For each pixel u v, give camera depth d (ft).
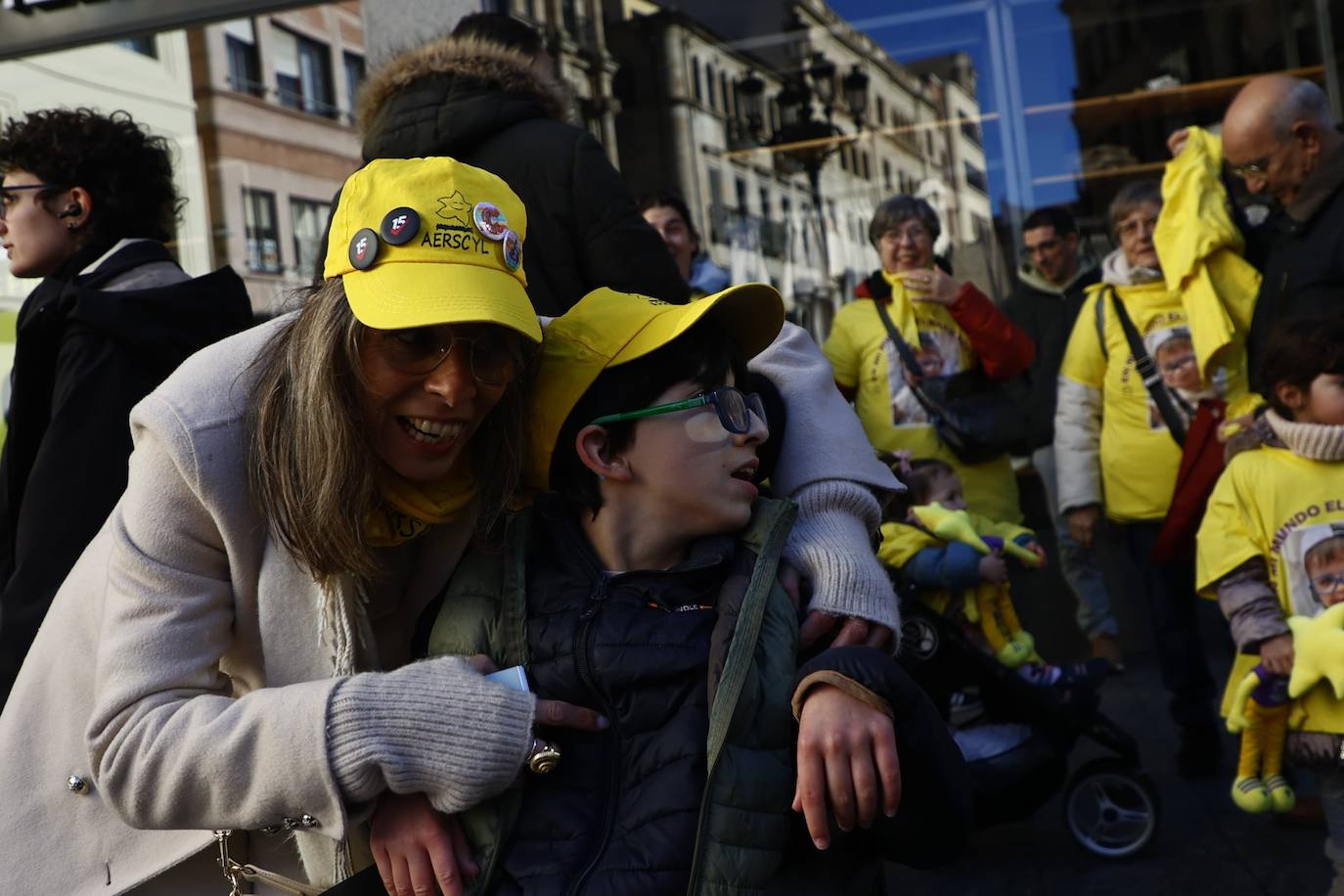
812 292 18.72
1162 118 18.85
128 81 16.20
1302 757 9.48
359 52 15.80
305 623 5.15
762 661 4.79
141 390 7.45
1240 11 19.07
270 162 16.14
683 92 18.03
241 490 5.02
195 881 6.01
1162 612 14.07
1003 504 13.98
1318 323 9.94
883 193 18.86
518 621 5.07
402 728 4.59
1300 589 9.84
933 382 13.79
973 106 19.01
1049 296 17.61
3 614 7.00
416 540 5.47
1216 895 10.88
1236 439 10.61
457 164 4.92
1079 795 12.16
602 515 5.20
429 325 4.59
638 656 4.86
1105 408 14.76
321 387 4.76
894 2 18.66
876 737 4.49
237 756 4.64
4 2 14.14
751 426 5.20
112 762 4.81
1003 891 11.39
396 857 4.82
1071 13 18.97
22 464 7.73
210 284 8.00
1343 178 11.37
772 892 4.94
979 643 11.44
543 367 5.25
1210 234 13.78
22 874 5.69
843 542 5.38
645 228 7.80
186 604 5.01
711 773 4.58
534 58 8.54
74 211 8.42
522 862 4.77
